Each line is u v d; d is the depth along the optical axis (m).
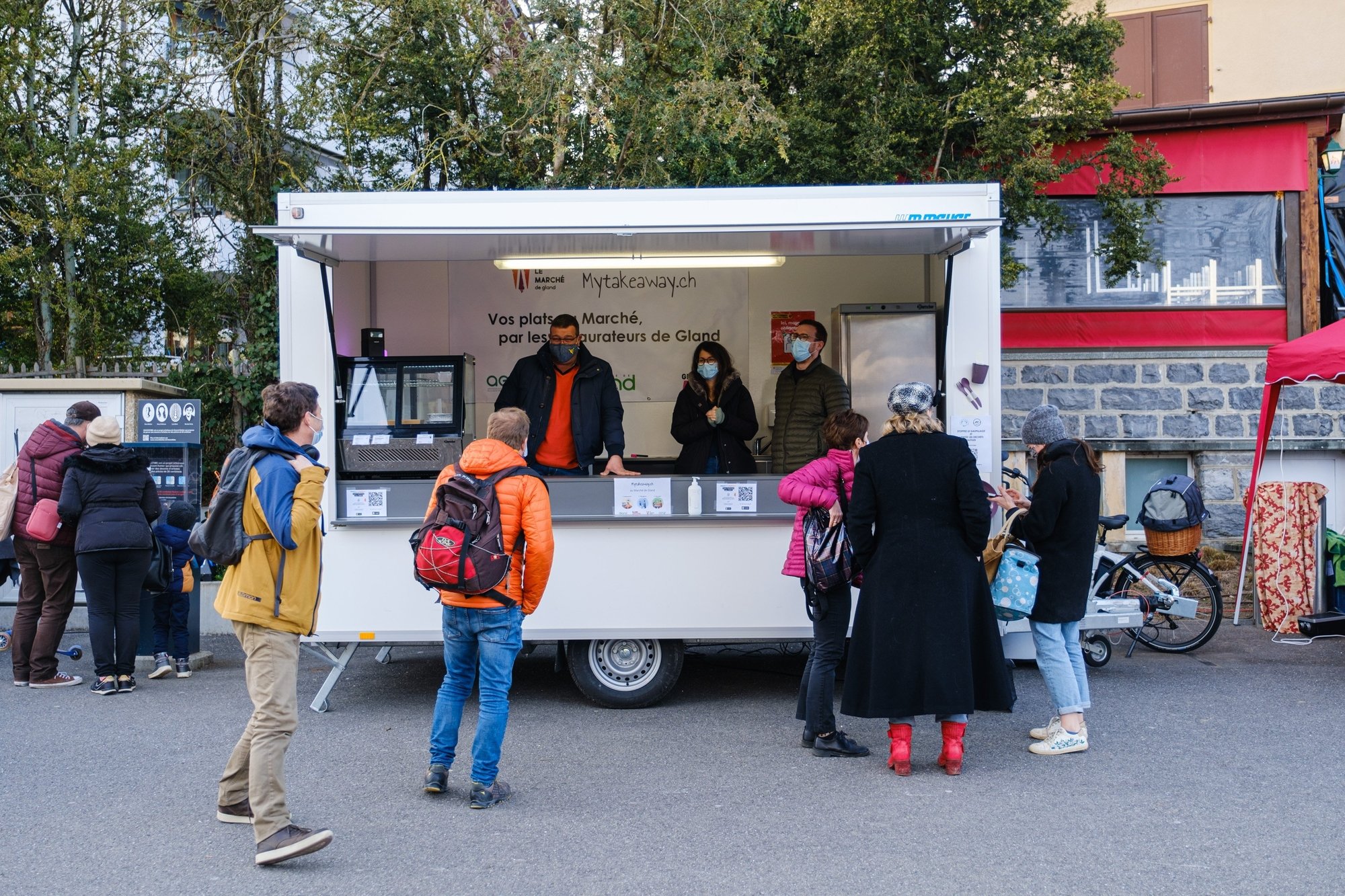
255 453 3.97
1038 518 5.25
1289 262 11.09
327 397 6.19
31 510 6.86
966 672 4.79
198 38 10.09
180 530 7.33
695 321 8.29
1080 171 11.12
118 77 10.23
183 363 10.01
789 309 8.26
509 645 4.52
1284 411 11.04
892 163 9.66
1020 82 9.47
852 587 6.18
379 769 5.08
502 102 10.37
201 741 5.62
